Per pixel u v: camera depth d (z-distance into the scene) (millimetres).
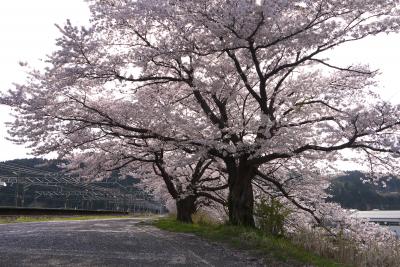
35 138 16531
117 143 21469
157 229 18500
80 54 14938
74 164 24172
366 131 12844
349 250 10570
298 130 15594
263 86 14961
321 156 17219
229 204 16156
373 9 13820
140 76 16266
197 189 23453
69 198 58875
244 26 12594
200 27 13750
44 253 9570
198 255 9906
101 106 17203
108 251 10211
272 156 14992
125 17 14852
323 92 15883
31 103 15344
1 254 9227
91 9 14914
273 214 13352
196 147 16125
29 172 39594
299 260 9414
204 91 15766
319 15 13328
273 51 14484
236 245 11711
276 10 12273
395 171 15969
